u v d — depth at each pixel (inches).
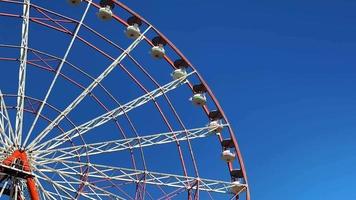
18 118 1306.6
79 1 1464.1
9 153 1279.5
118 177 1370.6
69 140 1344.7
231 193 1485.0
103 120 1376.7
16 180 1242.6
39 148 1296.8
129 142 1400.1
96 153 1354.6
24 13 1355.8
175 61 1590.8
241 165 1537.9
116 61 1435.8
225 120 1576.0
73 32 1403.8
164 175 1416.1
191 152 1476.4
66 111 1349.7
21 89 1327.5
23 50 1347.2
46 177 1268.5
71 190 1305.4
